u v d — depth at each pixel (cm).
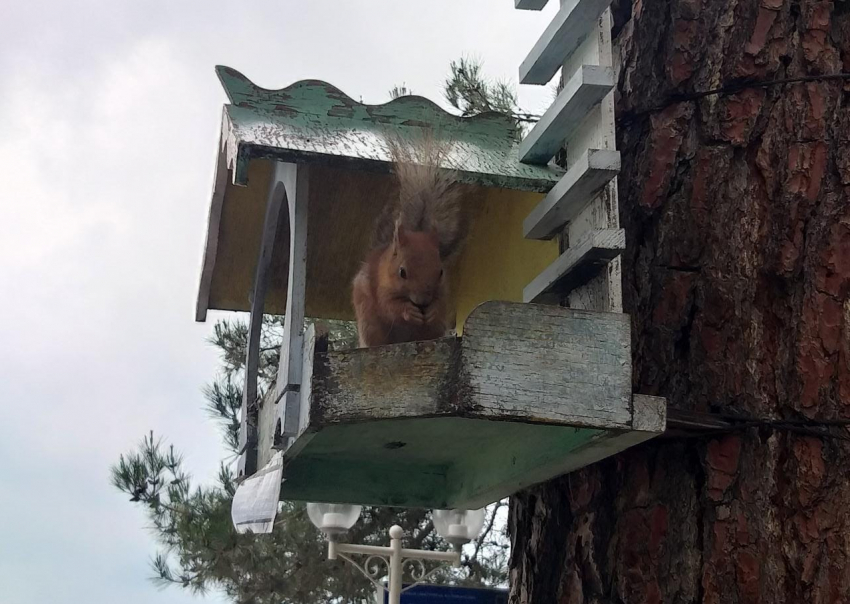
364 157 269
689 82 280
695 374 259
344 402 229
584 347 230
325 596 729
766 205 258
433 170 275
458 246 349
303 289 268
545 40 291
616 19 315
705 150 272
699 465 252
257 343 357
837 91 259
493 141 303
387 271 286
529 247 322
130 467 692
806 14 267
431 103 301
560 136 286
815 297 244
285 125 280
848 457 233
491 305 228
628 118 294
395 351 229
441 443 292
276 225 346
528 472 278
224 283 396
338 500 338
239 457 361
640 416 229
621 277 277
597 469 282
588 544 279
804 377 240
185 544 687
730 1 276
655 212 279
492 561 773
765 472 238
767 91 266
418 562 712
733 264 259
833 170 253
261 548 709
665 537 255
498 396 223
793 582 229
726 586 238
